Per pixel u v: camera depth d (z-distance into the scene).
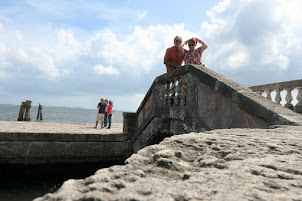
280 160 1.70
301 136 2.67
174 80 7.15
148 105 8.60
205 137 2.56
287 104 8.72
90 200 1.01
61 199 1.02
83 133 8.21
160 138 8.04
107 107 11.83
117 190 1.14
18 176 7.47
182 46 6.80
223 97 4.98
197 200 1.00
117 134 8.82
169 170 1.54
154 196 1.04
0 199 6.15
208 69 5.92
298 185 1.21
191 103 6.07
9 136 7.33
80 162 8.20
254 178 1.30
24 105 18.03
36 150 7.59
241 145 2.19
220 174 1.37
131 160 1.71
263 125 3.97
